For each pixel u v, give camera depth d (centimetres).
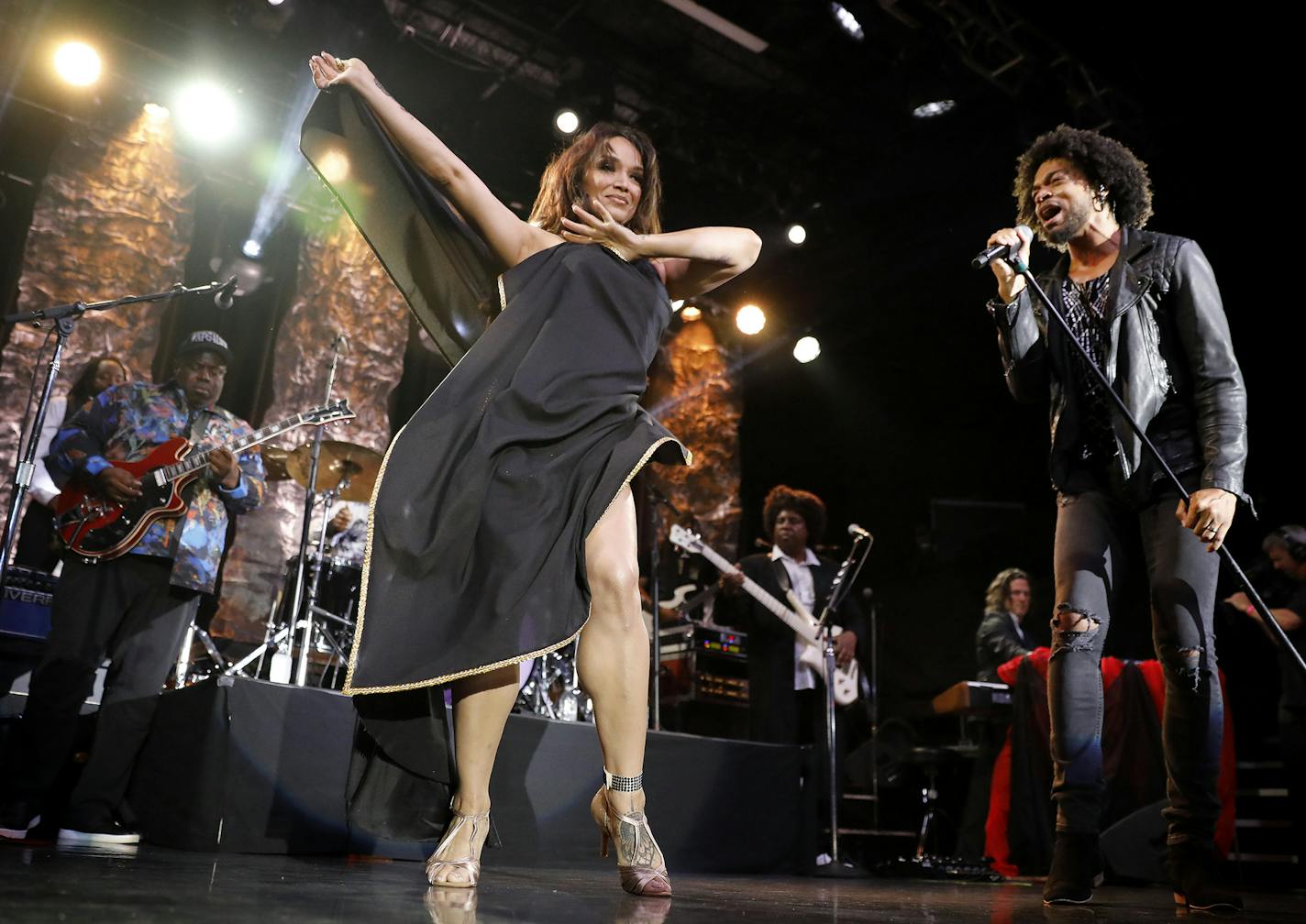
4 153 611
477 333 211
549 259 194
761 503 927
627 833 172
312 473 430
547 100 719
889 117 727
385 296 689
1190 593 204
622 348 188
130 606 313
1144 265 223
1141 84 656
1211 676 201
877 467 930
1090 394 225
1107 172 236
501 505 170
